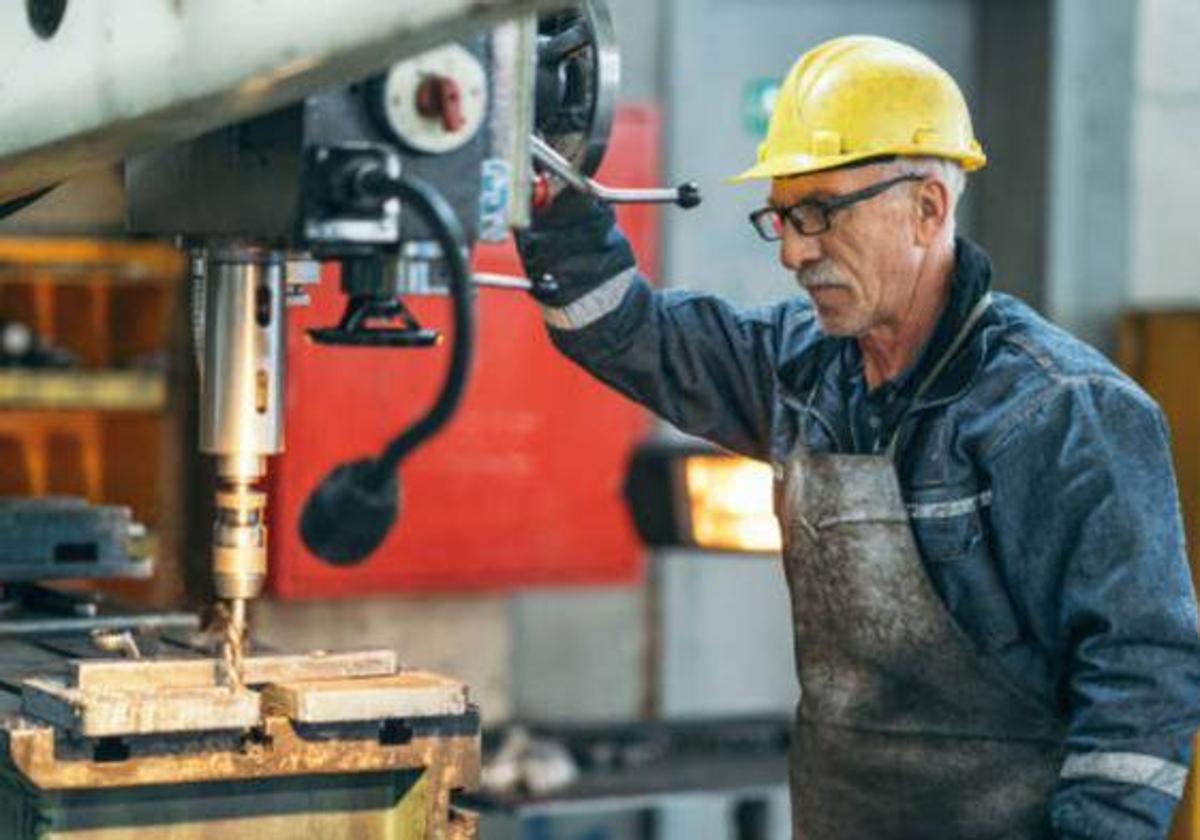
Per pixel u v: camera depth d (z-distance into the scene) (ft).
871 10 25.40
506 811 19.77
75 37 9.30
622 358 12.41
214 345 9.91
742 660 25.12
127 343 23.02
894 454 11.51
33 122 9.64
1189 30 25.84
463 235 9.27
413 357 21.17
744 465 16.75
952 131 11.59
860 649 11.73
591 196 10.87
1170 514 10.98
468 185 9.27
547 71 10.64
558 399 22.13
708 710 24.95
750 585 25.08
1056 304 25.40
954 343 11.45
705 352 12.59
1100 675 10.79
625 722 23.44
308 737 9.85
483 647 23.41
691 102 24.30
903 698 11.71
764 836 21.26
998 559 11.34
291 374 20.68
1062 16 25.17
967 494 11.33
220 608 10.84
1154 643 10.78
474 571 21.91
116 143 9.37
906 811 11.78
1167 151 25.86
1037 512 11.07
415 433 9.07
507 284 10.37
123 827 9.77
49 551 13.65
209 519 21.40
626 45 23.95
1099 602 10.81
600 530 22.44
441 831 10.14
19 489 22.80
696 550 17.21
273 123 9.18
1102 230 25.59
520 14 8.20
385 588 21.50
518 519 22.04
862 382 11.98
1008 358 11.34
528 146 9.43
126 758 9.57
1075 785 10.81
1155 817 10.67
